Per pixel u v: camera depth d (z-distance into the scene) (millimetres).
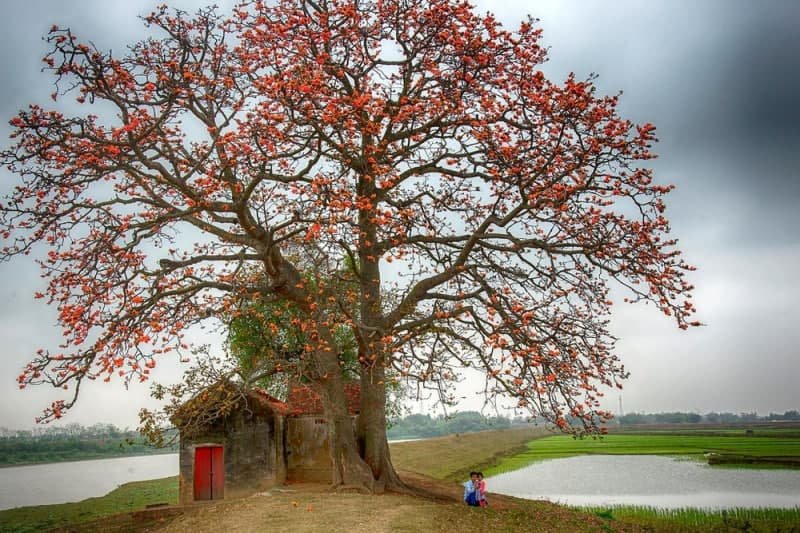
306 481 31328
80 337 18219
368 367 25312
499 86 21609
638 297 20281
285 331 28781
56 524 30609
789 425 189625
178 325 20781
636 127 19375
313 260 23953
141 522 24016
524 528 20031
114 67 19797
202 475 29078
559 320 21656
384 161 22797
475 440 94375
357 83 22344
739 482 45688
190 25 23125
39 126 18891
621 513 30766
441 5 21750
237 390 26891
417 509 20281
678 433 133500
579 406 19516
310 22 22078
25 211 19406
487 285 22594
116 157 20484
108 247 19750
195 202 21328
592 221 21297
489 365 20938
